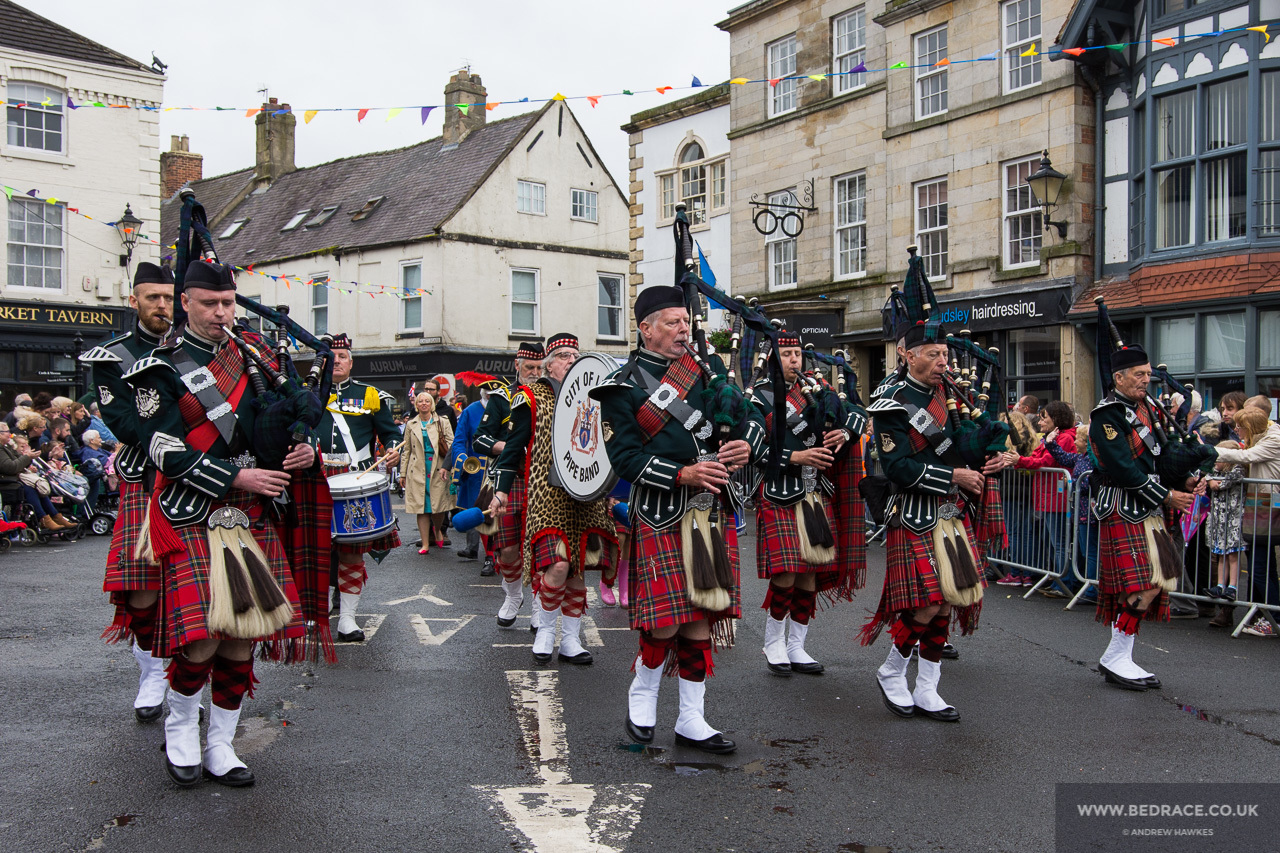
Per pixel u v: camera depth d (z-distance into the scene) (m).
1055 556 8.56
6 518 11.76
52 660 6.02
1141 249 14.42
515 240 28.50
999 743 4.70
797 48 19.59
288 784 4.07
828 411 5.80
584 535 6.10
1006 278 15.90
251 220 34.16
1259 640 7.04
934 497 5.04
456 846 3.50
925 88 17.33
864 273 18.48
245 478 3.89
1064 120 15.12
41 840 3.50
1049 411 9.19
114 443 13.52
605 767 4.33
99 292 21.70
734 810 3.86
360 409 7.11
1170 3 14.04
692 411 4.40
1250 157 13.10
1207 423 8.89
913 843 3.58
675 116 22.55
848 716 5.12
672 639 4.61
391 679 5.72
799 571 5.76
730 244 21.23
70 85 21.23
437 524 11.79
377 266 28.59
